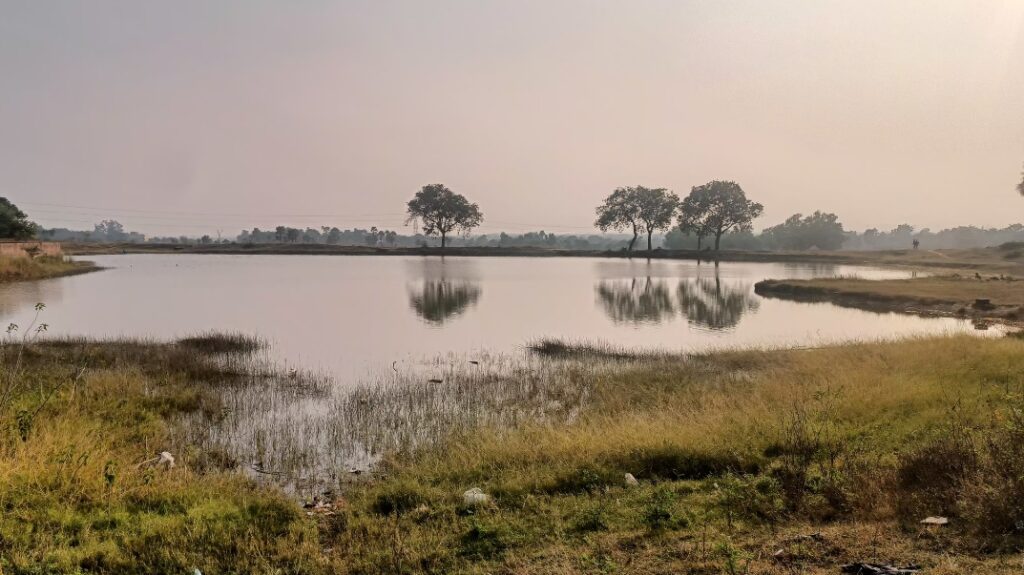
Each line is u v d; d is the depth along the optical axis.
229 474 9.06
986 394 11.12
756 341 25.92
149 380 15.60
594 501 7.30
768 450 8.98
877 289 43.81
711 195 119.44
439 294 46.66
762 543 5.86
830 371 14.93
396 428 12.61
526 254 130.50
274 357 21.67
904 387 11.99
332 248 131.00
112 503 7.06
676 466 8.54
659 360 20.11
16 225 79.62
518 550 6.01
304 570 5.77
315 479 9.66
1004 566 4.98
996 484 6.18
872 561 5.23
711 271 77.69
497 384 16.95
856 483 7.16
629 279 63.50
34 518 6.44
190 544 6.17
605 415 12.39
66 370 15.48
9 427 9.04
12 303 36.53
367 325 30.52
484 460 9.16
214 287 49.62
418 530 6.61
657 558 5.62
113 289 46.16
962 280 52.06
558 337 27.08
